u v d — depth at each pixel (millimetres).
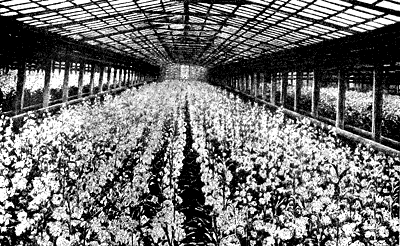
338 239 4176
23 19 12828
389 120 16281
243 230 4551
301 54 17578
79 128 9812
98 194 5719
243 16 15102
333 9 10492
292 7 11734
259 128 12312
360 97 25625
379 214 5375
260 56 25109
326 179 6969
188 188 8344
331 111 21078
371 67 16047
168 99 21828
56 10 12531
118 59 31812
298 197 5785
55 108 17344
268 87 35844
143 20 17781
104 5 13422
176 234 4121
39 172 6711
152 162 9039
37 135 7902
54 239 3869
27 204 5367
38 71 23188
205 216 6668
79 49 19703
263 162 7758
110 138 9602
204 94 28375
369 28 11023
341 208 5566
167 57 44250
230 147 10500
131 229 3955
